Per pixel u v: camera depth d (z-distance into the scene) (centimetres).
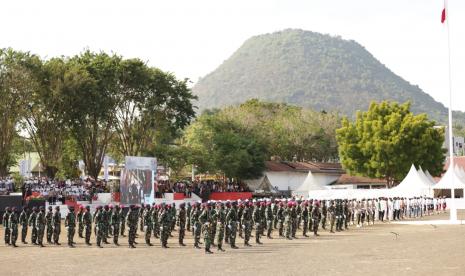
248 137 9569
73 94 6531
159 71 7494
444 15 5134
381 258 2569
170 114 7781
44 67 6625
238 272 2183
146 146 7831
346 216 4584
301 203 4312
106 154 8344
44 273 2234
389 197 6444
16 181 6619
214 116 9550
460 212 6994
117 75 7100
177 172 8200
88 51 7481
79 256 2798
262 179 9150
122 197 5478
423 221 5494
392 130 8744
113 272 2227
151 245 3353
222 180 8938
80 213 3900
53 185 5950
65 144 7856
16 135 6869
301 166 10250
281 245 3275
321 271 2175
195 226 3192
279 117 12175
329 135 11925
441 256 2605
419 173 7325
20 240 3762
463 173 7712
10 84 6212
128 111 7538
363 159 9025
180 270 2258
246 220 3288
